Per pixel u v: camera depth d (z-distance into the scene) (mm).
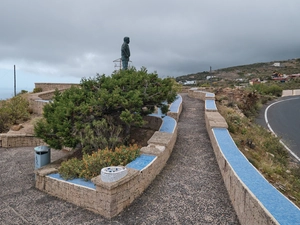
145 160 7680
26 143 13617
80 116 9141
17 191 7723
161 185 7250
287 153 12156
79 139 8875
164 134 9984
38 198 7137
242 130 12969
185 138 11461
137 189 6645
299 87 43094
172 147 9977
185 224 5461
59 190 7066
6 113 15898
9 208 6555
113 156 7688
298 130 16594
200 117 15812
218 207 6047
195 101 21906
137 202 6438
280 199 4832
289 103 28250
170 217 5738
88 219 5836
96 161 7297
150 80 10906
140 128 12625
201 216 5719
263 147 11633
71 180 6961
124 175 6180
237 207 5668
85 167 7258
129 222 5637
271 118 20219
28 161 10945
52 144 9062
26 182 8508
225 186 7055
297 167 10398
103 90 9664
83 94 10016
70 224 5660
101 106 9312
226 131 10445
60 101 9961
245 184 5496
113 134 9867
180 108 17078
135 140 11125
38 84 26641
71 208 6422
